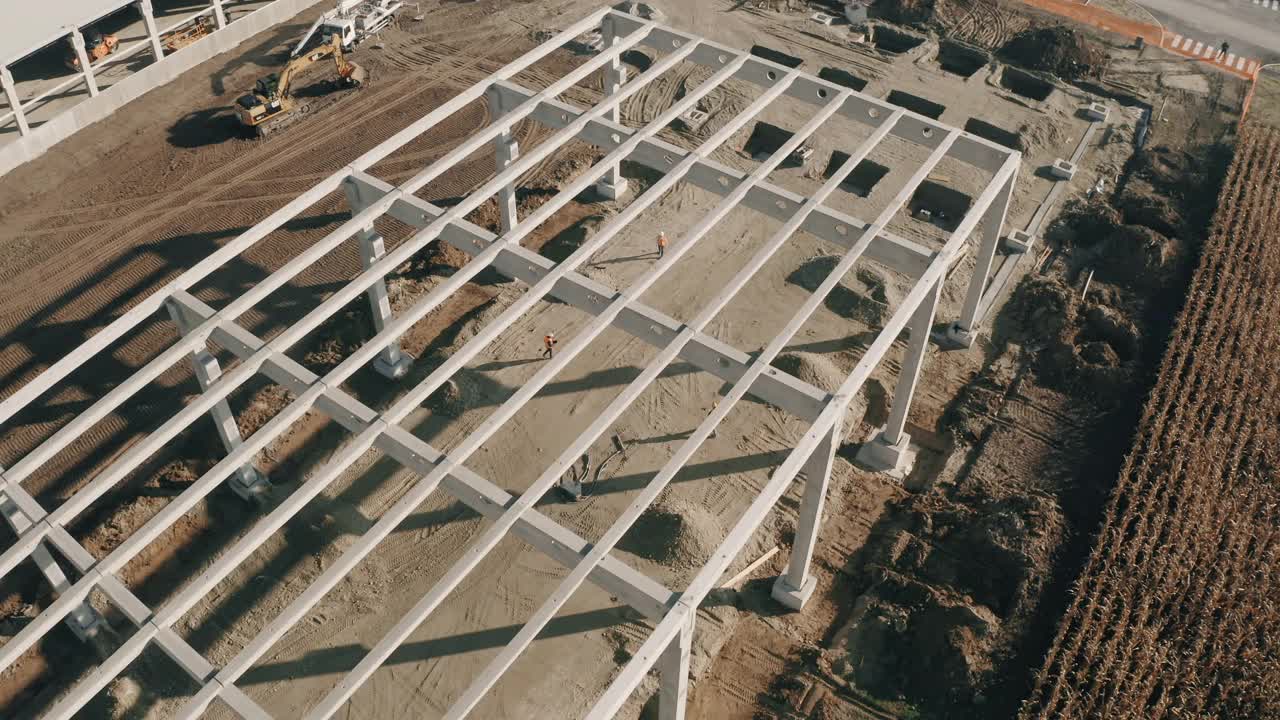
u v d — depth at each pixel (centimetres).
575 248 2845
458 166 3150
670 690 1614
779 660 2003
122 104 3381
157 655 1938
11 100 3050
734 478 2300
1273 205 3097
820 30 3878
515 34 3803
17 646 1473
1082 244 2964
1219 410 2489
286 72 3278
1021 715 1886
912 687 1959
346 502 2202
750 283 2783
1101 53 3766
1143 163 3275
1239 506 2256
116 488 2214
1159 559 2127
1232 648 2005
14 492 1688
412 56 3666
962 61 3841
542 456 2327
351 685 1395
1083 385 2534
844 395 1766
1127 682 1950
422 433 2369
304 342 2559
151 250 2833
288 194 3036
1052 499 2247
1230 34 3988
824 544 2206
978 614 2008
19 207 2973
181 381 2452
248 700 1412
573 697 1911
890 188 3108
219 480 1691
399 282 2712
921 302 2067
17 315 2627
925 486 2334
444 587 1501
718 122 3338
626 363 2538
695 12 3947
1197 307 2719
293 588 2062
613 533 1572
